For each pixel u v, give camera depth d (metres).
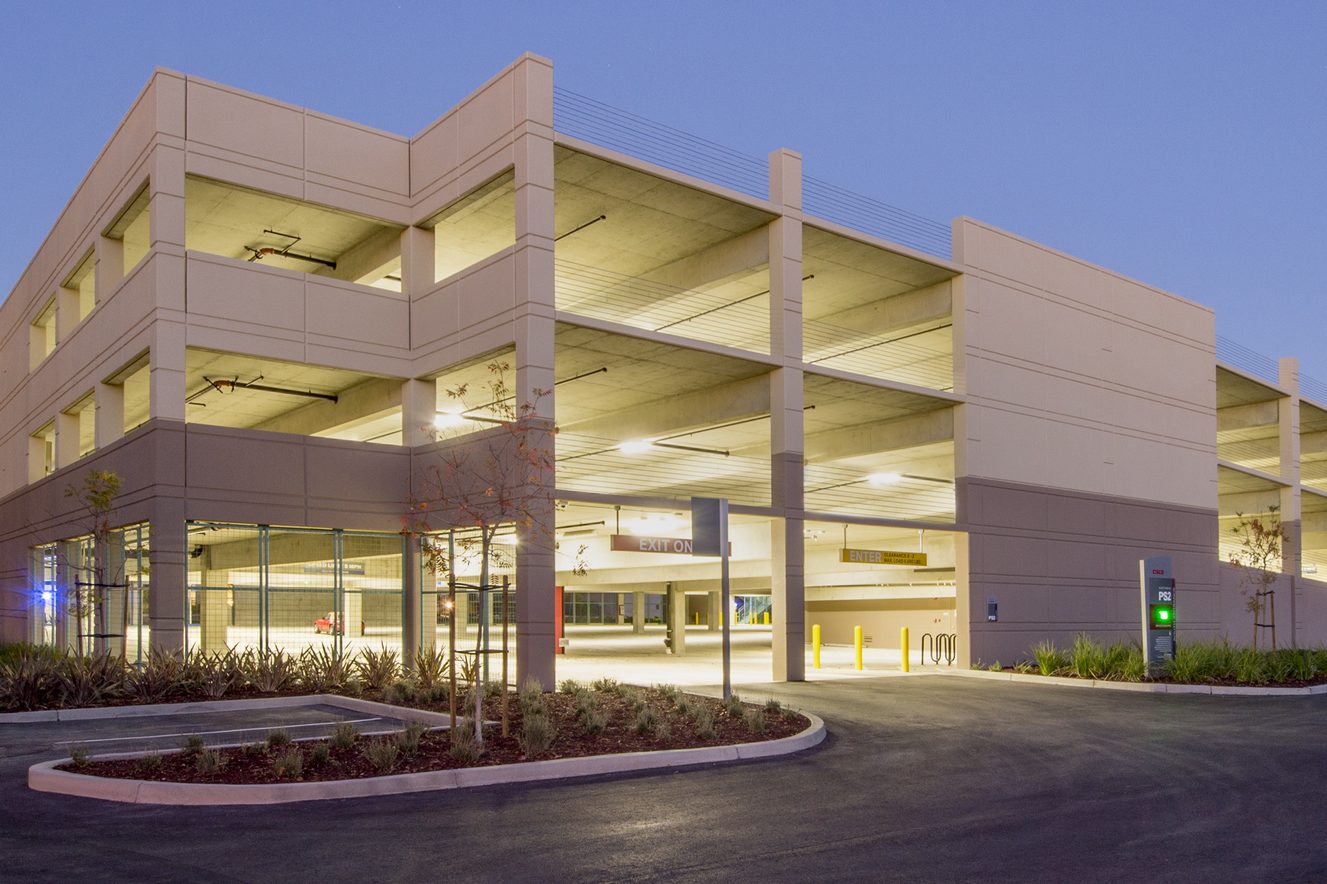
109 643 26.23
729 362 26.14
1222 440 53.22
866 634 42.81
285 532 25.50
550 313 22.88
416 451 25.86
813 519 26.67
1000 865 8.62
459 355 24.61
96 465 26.59
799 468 26.55
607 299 31.31
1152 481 36.47
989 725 17.47
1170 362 37.84
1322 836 9.70
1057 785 12.20
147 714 18.06
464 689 19.16
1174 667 25.06
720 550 17.89
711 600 62.22
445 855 8.77
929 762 13.77
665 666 31.52
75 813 10.16
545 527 20.08
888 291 32.31
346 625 28.69
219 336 23.75
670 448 33.91
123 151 25.77
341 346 25.31
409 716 17.08
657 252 29.12
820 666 30.75
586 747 13.66
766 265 27.62
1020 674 26.53
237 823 9.81
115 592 26.45
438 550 15.95
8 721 16.88
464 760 12.43
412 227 26.61
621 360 25.88
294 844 9.05
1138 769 13.34
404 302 26.34
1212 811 10.80
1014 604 31.20
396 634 25.77
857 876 8.27
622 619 81.75
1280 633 45.19
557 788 11.67
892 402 30.31
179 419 23.09
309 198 25.27
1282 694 23.17
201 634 30.25
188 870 8.22
